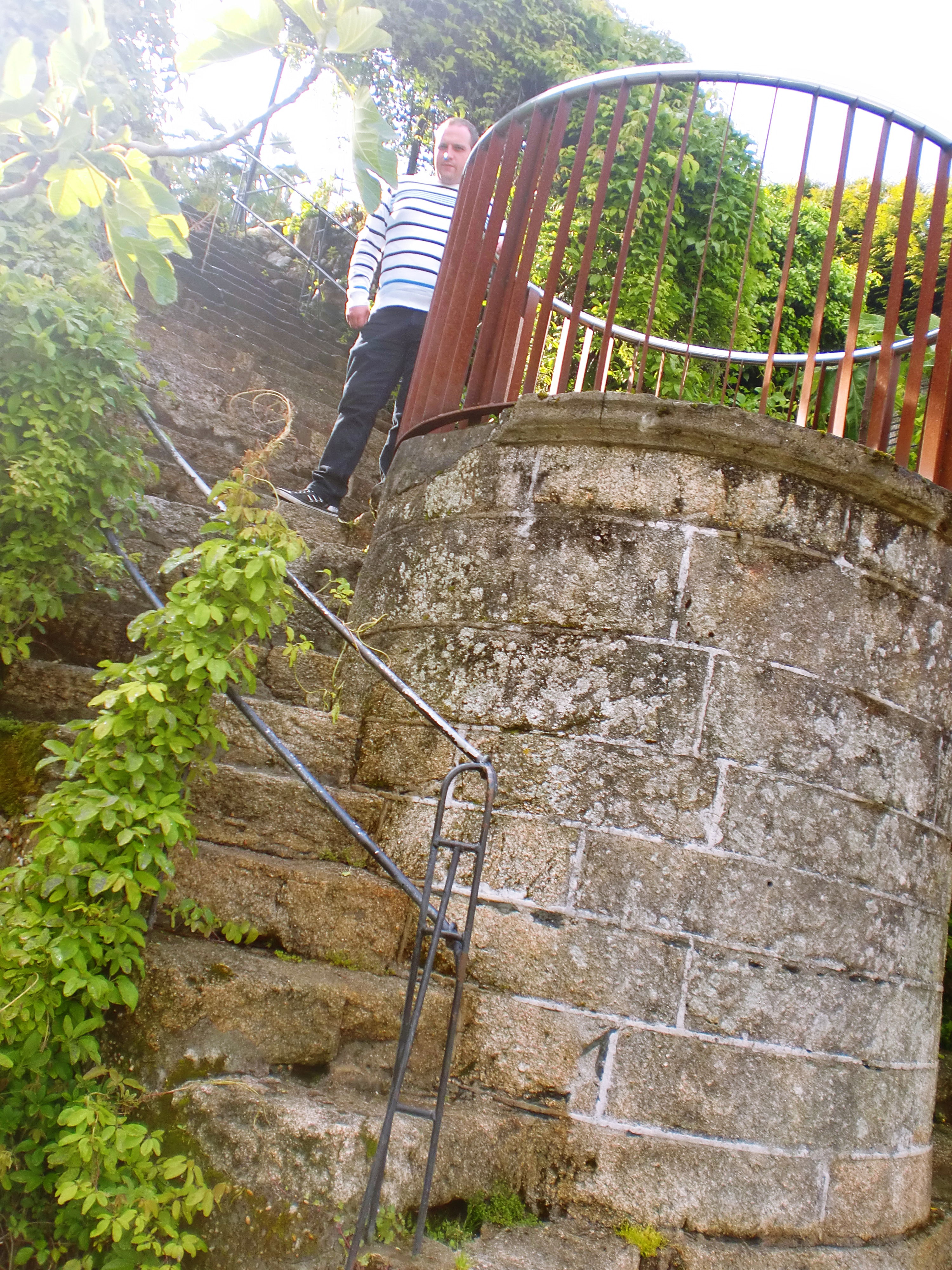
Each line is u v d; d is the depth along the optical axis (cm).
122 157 143
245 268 916
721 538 285
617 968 263
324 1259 210
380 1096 254
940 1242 292
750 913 268
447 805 289
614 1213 249
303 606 381
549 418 299
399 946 283
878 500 299
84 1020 234
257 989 248
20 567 307
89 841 242
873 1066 281
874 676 295
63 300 313
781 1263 250
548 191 341
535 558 296
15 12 346
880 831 290
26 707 315
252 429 519
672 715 276
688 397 745
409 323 449
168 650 259
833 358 497
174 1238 212
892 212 1043
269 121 142
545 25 936
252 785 294
